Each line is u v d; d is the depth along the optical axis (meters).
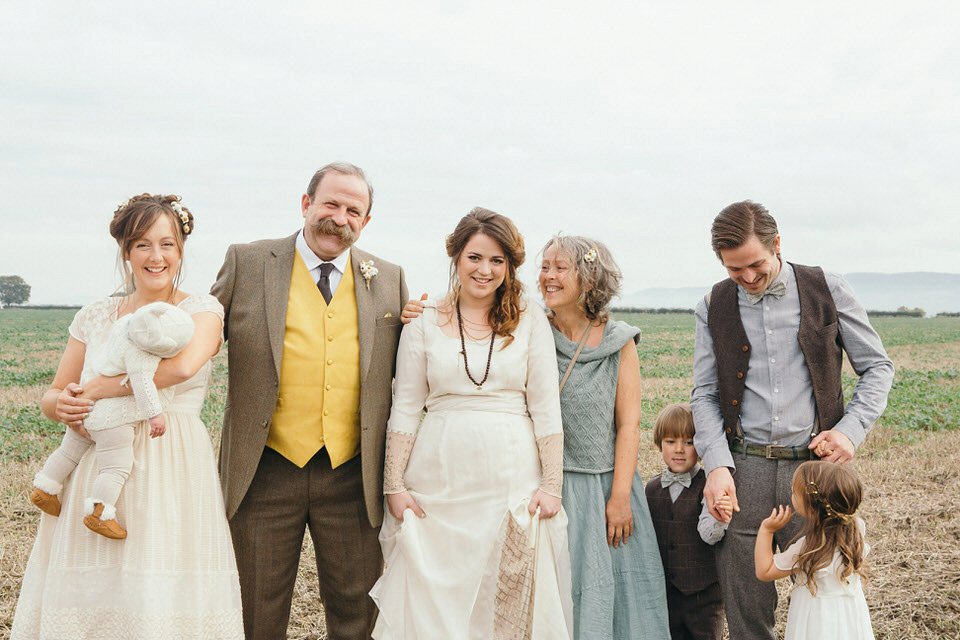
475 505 3.73
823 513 3.59
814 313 3.83
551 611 3.64
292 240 4.06
